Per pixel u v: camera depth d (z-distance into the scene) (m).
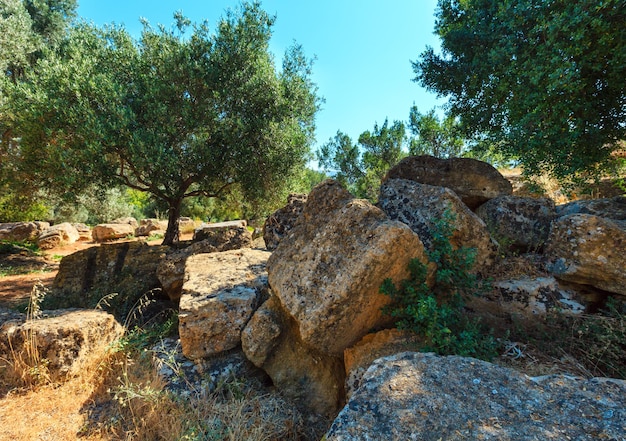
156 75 9.08
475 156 10.81
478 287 2.94
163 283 5.36
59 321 3.75
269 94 9.38
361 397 1.80
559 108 4.00
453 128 8.23
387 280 2.68
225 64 9.32
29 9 14.41
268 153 9.55
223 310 3.58
